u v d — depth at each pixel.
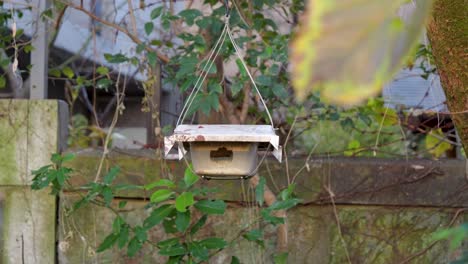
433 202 2.95
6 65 3.28
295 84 0.38
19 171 3.02
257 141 1.98
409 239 2.97
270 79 2.85
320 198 2.98
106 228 3.03
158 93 3.32
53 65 4.37
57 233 3.03
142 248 3.03
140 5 3.55
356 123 3.89
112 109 4.39
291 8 3.26
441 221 2.96
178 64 3.06
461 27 1.38
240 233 2.74
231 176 2.10
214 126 2.17
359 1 0.38
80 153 3.04
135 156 3.03
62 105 3.13
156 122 3.36
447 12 1.37
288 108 3.44
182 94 3.42
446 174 2.96
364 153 3.89
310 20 0.37
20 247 3.03
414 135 4.11
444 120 3.54
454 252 2.90
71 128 4.11
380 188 2.97
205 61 2.90
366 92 0.38
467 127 1.60
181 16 3.04
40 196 3.03
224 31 2.59
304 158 3.07
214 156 2.09
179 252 2.43
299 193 2.99
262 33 3.38
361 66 0.38
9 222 3.04
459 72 1.46
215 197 3.00
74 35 4.55
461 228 0.62
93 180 3.01
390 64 0.38
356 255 2.98
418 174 2.96
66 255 3.02
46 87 3.33
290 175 3.00
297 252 2.99
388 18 0.38
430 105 4.05
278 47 3.00
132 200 3.04
